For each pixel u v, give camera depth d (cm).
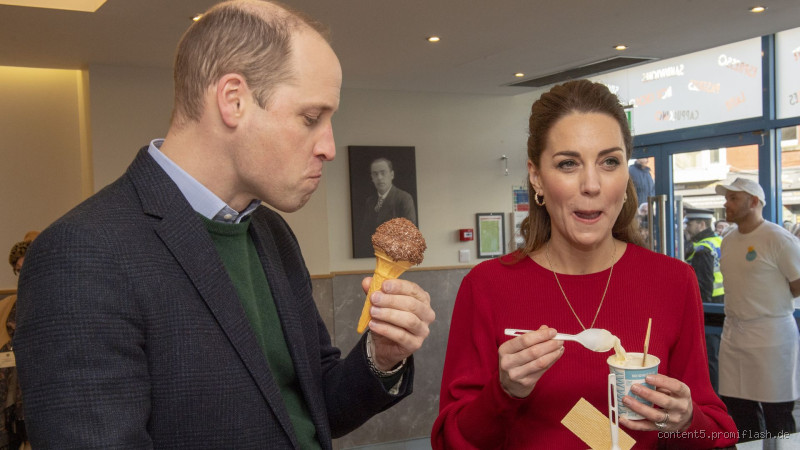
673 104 575
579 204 138
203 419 86
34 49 401
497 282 155
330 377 121
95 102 436
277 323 109
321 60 93
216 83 91
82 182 470
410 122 570
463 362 154
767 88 507
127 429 78
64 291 79
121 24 357
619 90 613
